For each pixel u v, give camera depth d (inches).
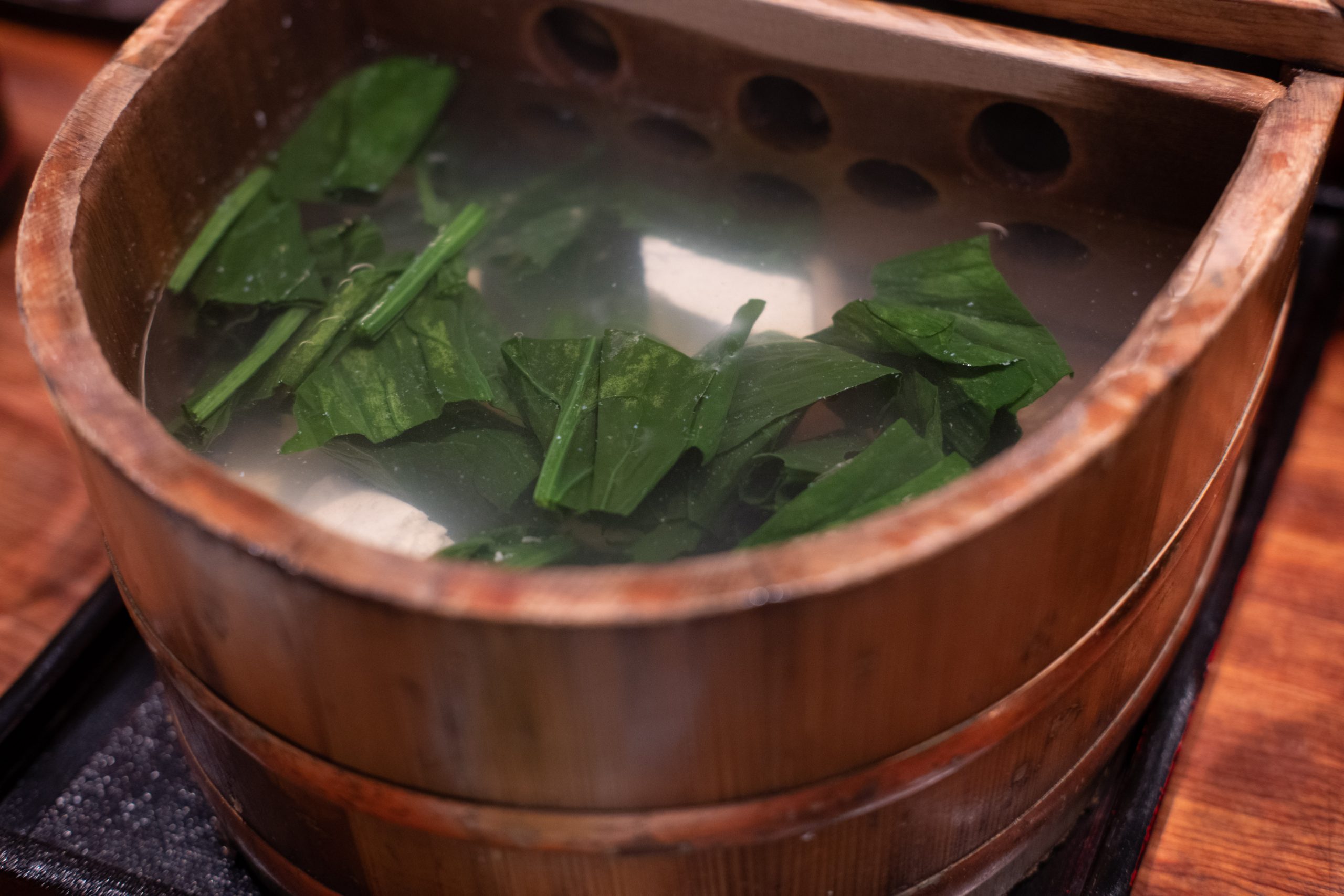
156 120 20.6
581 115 22.9
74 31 28.5
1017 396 19.6
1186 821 21.2
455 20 23.0
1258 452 23.2
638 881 18.6
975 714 18.5
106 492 18.3
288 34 22.3
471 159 22.4
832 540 17.3
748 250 21.3
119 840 20.9
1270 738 21.6
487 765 18.0
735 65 22.1
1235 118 20.2
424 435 19.8
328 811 19.0
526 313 20.8
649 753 17.8
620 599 17.1
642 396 19.5
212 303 20.9
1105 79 20.5
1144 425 17.9
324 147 22.3
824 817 18.3
